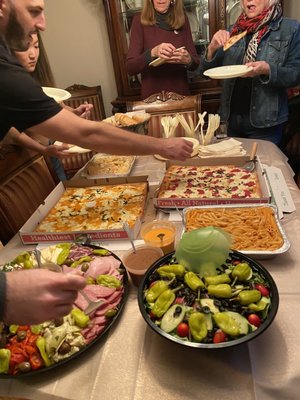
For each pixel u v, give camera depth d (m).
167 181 1.50
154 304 0.76
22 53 1.37
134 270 0.91
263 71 1.97
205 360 0.72
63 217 1.36
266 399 0.65
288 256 1.01
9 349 0.76
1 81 0.95
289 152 2.81
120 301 0.87
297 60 2.08
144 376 0.71
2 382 0.73
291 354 0.71
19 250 1.20
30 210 1.61
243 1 2.17
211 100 3.04
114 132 1.18
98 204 1.42
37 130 1.09
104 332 0.79
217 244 0.82
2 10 1.04
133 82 3.13
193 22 2.90
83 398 0.69
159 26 2.54
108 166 1.75
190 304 0.75
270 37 2.10
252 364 0.70
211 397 0.66
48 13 3.26
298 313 0.81
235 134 2.42
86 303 0.85
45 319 0.64
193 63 2.48
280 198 1.31
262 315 0.72
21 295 0.62
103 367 0.74
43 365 0.73
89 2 3.18
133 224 1.23
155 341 0.78
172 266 0.83
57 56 3.46
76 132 1.11
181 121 1.91
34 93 1.00
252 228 1.06
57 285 0.64
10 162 1.62
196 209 1.18
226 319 0.69
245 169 1.56
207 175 1.53
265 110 2.19
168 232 1.09
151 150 1.25
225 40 2.19
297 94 2.75
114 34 2.92
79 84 3.48
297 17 3.04
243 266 0.80
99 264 0.96
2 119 1.01
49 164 1.87
